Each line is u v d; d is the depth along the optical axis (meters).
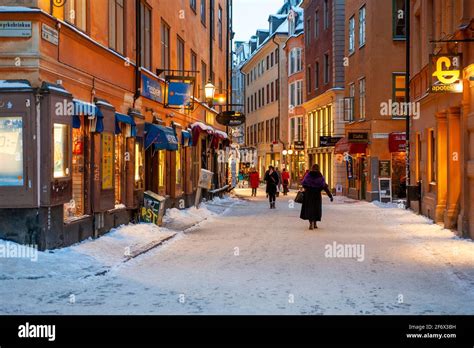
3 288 9.41
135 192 17.69
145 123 19.52
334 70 43.91
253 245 15.07
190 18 28.83
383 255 13.28
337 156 40.38
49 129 11.65
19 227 11.68
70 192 12.62
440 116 19.55
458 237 16.12
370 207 29.56
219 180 38.31
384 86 34.03
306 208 18.97
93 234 14.30
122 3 17.50
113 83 16.33
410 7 25.98
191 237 16.84
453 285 9.89
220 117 32.62
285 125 64.00
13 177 11.61
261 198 39.12
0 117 11.57
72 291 9.35
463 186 15.94
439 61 15.59
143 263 12.26
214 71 36.97
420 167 24.98
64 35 12.90
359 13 37.09
